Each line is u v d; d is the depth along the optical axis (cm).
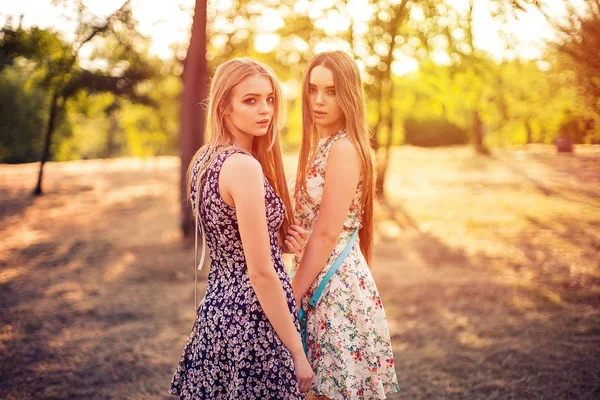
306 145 207
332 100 199
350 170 191
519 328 406
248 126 173
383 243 752
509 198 1105
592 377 317
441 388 315
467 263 624
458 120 2167
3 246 766
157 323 448
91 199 1291
